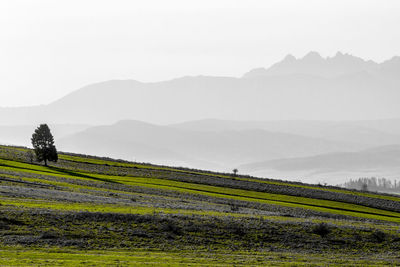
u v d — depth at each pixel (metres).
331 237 121.94
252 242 112.50
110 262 79.69
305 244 116.00
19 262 74.88
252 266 85.75
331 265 93.38
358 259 105.81
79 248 93.50
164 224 112.81
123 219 112.25
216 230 115.19
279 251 109.19
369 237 125.19
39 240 94.44
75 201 138.00
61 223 104.81
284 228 123.69
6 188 142.62
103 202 142.25
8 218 102.25
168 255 94.19
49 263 75.44
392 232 130.62
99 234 102.44
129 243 100.75
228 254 100.50
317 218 155.75
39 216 106.06
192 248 103.00
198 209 150.25
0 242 90.94
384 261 103.62
